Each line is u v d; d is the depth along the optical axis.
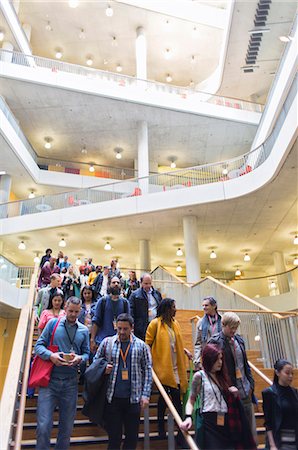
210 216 16.41
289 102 11.18
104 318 4.79
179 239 19.34
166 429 4.45
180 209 15.65
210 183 15.25
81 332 3.82
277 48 18.66
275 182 13.26
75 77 17.75
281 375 3.46
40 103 18.42
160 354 4.32
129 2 20.89
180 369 4.33
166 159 23.44
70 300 3.82
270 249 20.69
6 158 18.42
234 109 19.69
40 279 9.00
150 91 18.80
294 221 16.88
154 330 4.47
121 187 16.61
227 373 3.18
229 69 20.44
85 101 18.30
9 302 14.20
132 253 21.27
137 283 8.73
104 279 8.09
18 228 16.92
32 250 19.81
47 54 25.22
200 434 2.97
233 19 17.14
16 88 17.39
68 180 21.08
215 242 19.59
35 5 21.39
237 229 17.86
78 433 4.34
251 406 3.50
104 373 3.46
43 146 22.22
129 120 19.73
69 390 3.54
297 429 3.28
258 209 15.64
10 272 14.61
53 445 4.00
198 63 25.77
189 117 19.39
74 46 24.48
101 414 3.38
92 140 21.58
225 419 2.96
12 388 3.22
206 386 3.11
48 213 16.83
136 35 23.28
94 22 22.48
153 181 16.33
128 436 3.38
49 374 3.50
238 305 8.91
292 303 15.81
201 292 11.03
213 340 3.35
